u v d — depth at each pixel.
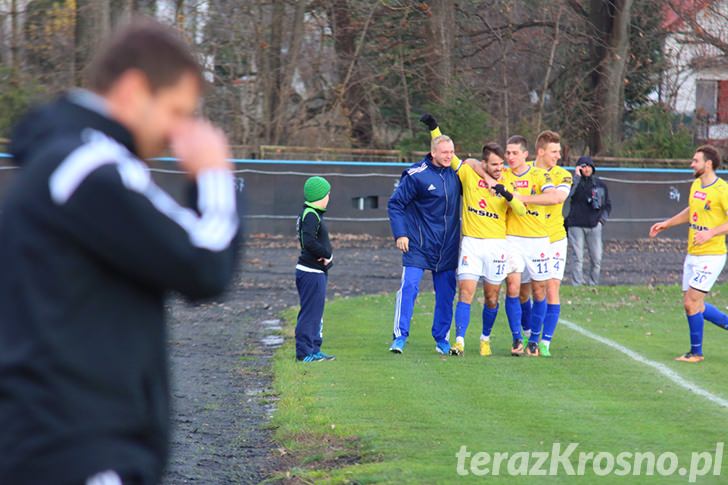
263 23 68.88
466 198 24.55
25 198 5.64
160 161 52.88
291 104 70.94
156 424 6.07
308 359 23.66
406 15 71.69
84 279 5.66
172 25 62.84
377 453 14.89
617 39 74.56
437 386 20.31
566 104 77.31
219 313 33.28
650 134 74.19
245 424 17.69
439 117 69.94
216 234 5.86
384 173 59.09
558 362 23.59
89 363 5.64
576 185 41.38
